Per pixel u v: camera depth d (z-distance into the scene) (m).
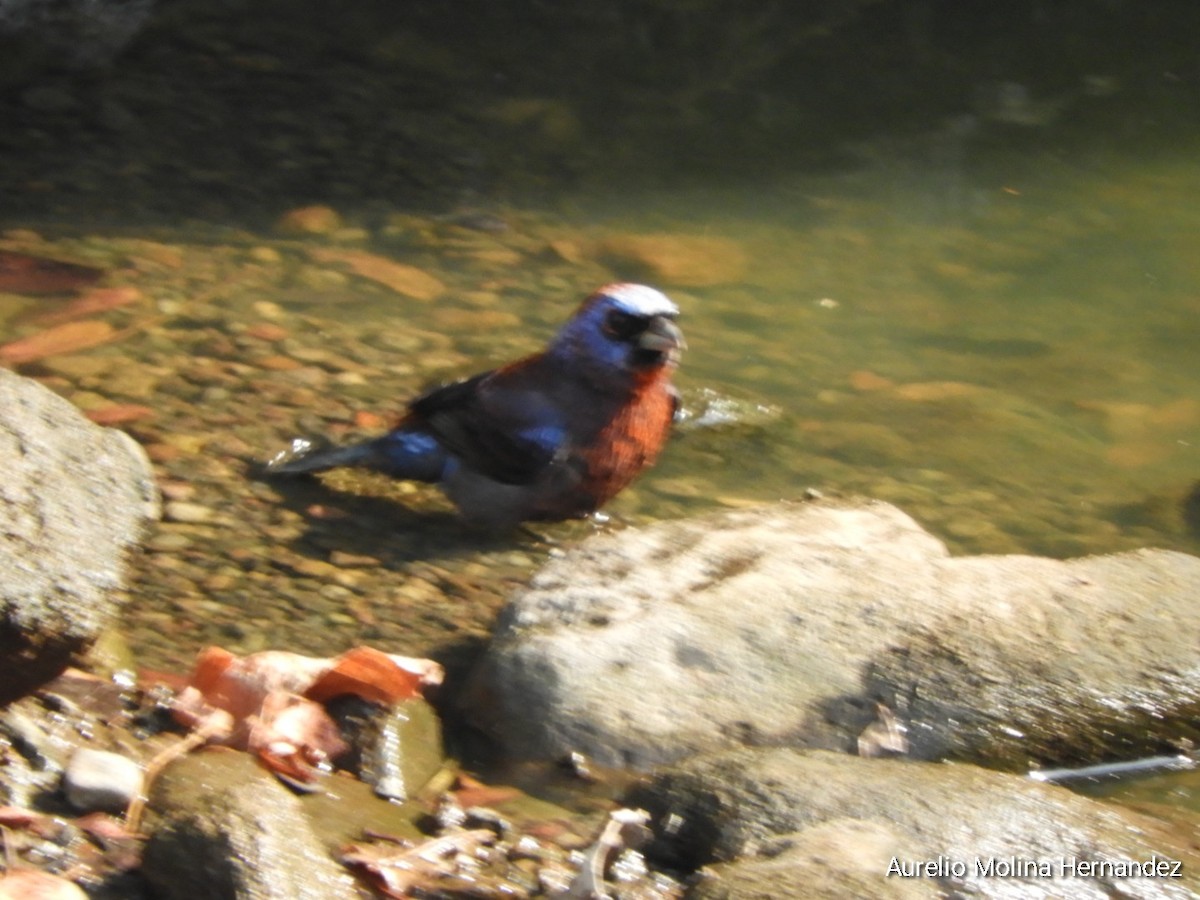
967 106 13.87
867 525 6.86
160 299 9.41
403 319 9.54
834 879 4.45
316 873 4.34
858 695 5.86
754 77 14.22
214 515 7.23
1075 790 5.80
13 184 11.02
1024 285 10.74
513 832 5.10
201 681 5.52
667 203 11.75
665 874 4.90
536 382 7.48
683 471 8.23
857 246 11.24
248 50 13.94
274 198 11.22
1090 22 15.52
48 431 6.32
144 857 4.36
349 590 6.82
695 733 5.64
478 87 13.64
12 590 4.96
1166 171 12.74
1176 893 4.73
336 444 7.97
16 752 4.89
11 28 13.59
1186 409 9.18
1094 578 6.58
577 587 6.23
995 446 8.68
